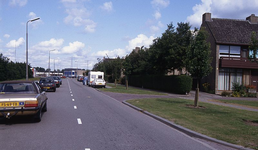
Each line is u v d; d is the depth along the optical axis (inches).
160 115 452.8
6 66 1644.9
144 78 1496.1
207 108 561.6
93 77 1604.3
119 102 700.7
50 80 1070.4
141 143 276.1
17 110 340.2
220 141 283.7
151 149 254.2
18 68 2380.7
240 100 846.5
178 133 332.8
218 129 343.9
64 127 346.6
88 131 325.7
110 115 462.6
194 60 568.7
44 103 443.5
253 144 271.9
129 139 291.7
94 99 758.5
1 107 336.5
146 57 1497.3
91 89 1314.0
